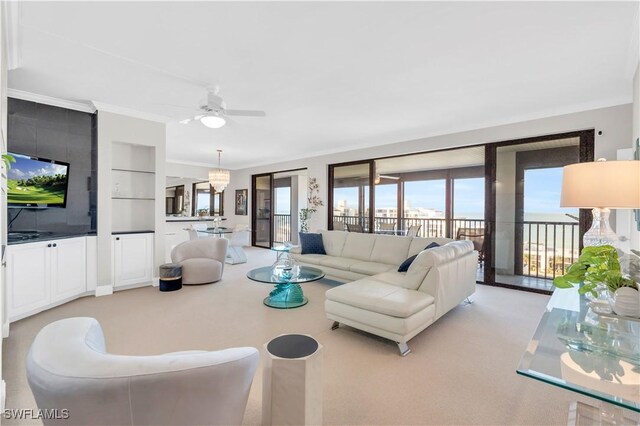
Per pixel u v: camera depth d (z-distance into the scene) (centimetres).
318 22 208
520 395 189
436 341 265
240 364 116
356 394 189
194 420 106
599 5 190
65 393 90
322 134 519
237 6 191
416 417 169
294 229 921
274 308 344
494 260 457
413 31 218
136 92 336
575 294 212
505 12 197
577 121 373
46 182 358
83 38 228
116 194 434
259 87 318
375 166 611
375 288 283
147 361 100
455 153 566
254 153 705
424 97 346
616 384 118
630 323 156
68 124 387
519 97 346
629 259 174
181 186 919
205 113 314
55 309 335
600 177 184
